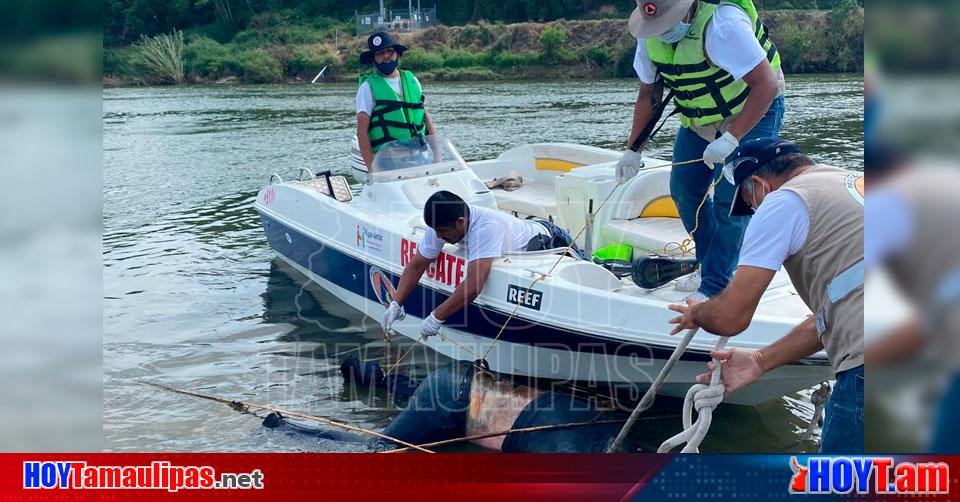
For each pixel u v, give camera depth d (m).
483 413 4.34
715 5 4.30
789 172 2.91
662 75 4.66
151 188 10.76
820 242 2.75
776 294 4.54
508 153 7.43
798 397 4.78
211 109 21.59
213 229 8.64
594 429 4.23
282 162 12.45
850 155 11.42
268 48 37.25
